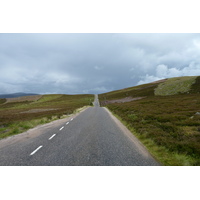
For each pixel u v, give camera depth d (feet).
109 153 20.06
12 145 24.41
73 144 24.36
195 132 28.40
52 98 510.58
